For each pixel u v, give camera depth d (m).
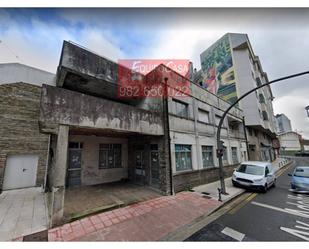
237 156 15.54
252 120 19.36
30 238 3.97
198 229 4.59
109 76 8.05
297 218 5.26
